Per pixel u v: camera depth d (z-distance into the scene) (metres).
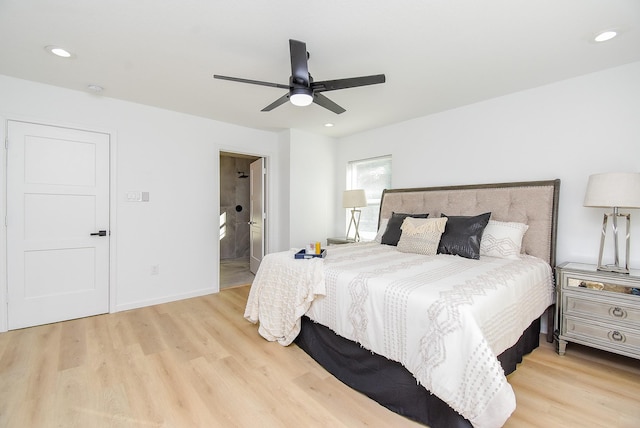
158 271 3.47
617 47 2.08
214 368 2.09
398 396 1.64
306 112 3.56
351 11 1.69
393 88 2.83
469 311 1.40
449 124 3.46
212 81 2.69
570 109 2.62
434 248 2.69
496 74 2.53
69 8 1.68
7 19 1.78
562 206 2.68
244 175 6.94
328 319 2.03
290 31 1.90
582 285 2.21
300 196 4.48
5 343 2.42
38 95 2.74
